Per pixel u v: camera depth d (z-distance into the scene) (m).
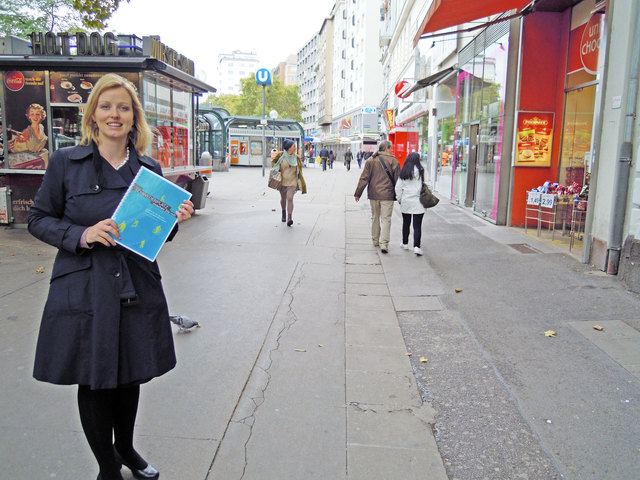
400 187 7.98
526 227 9.52
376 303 5.70
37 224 2.25
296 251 8.24
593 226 6.66
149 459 2.85
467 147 13.18
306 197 17.06
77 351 2.24
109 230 2.20
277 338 4.64
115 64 8.99
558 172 9.70
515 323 4.95
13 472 2.70
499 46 10.31
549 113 9.65
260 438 3.08
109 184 2.33
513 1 8.53
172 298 5.68
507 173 10.10
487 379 3.88
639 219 5.70
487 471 2.82
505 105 9.90
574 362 4.09
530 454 2.97
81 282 2.25
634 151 5.86
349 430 3.20
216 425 3.21
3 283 6.11
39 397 3.50
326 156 38.38
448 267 7.14
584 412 3.38
